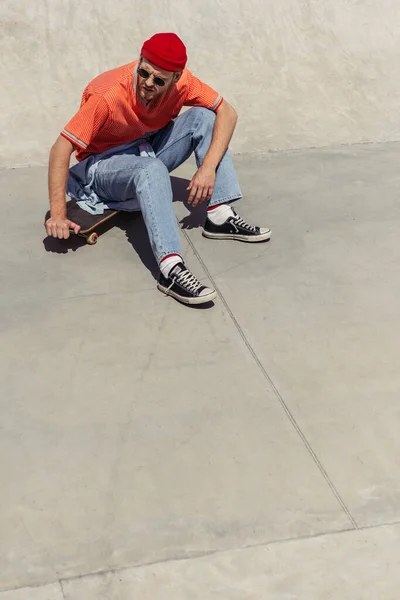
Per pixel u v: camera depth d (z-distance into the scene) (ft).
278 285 10.75
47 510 7.32
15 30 15.94
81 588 6.63
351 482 7.75
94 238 11.33
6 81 15.20
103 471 7.75
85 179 11.29
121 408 8.54
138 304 10.23
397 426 8.45
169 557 6.93
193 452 8.01
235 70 16.30
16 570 6.75
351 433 8.34
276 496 7.57
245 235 11.55
